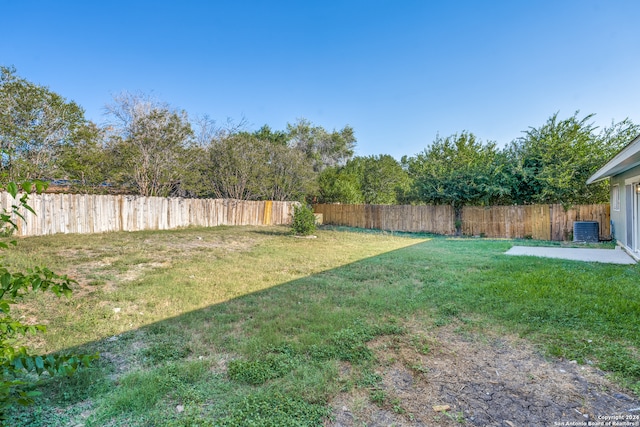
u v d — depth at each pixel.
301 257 7.75
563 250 8.91
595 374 2.61
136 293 4.63
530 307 4.03
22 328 1.75
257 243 10.06
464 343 3.19
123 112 13.66
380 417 2.10
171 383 2.42
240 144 16.73
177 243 9.52
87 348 3.02
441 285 5.17
